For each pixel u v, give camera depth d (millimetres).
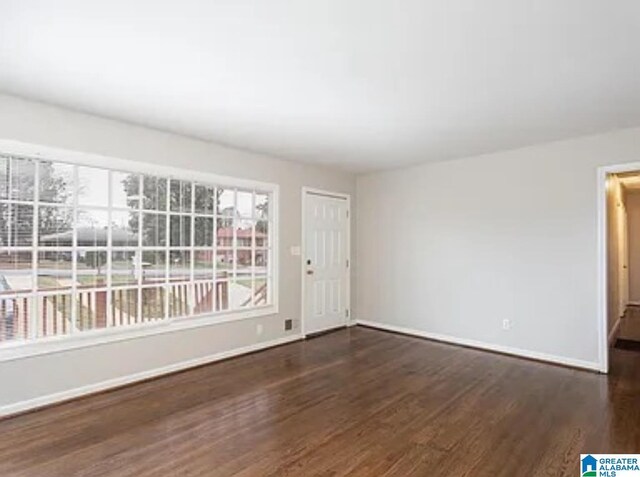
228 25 2080
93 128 3465
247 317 4711
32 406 3107
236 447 2564
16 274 3104
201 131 3947
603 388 3604
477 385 3676
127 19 2020
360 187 6207
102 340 3510
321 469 2322
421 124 3717
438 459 2432
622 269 7270
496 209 4805
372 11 1951
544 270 4445
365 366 4227
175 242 4117
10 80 2750
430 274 5398
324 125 3754
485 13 1965
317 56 2422
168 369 3971
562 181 4312
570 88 2877
